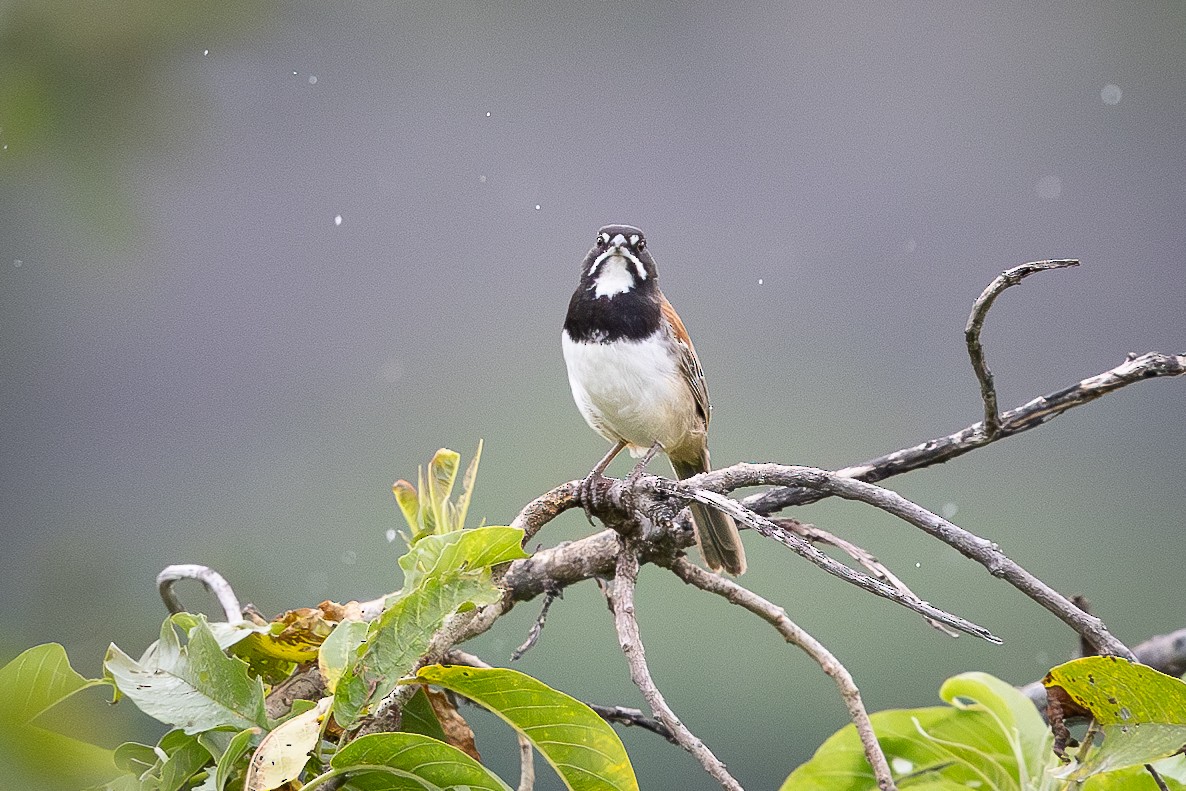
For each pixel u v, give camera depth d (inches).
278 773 126.8
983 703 168.4
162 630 141.3
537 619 172.6
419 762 127.3
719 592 172.1
